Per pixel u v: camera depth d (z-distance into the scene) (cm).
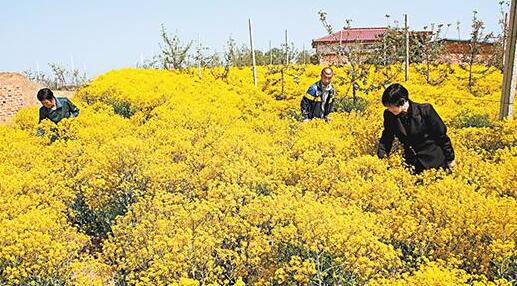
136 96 1475
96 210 649
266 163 715
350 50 1653
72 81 3703
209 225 507
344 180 633
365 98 1471
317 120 991
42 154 849
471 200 502
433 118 642
